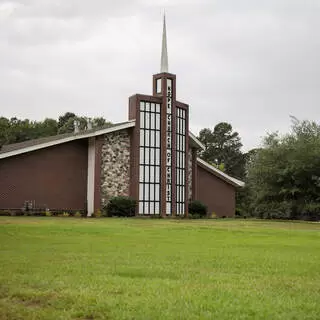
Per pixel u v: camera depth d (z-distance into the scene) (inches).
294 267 427.2
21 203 1432.1
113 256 478.6
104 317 248.7
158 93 1605.6
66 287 314.3
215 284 333.1
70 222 1038.4
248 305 271.0
